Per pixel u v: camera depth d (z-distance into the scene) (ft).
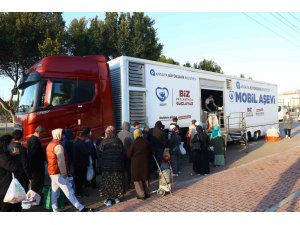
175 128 32.78
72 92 28.81
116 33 83.35
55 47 63.93
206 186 26.32
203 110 46.55
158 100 36.14
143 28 85.30
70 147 26.02
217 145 37.22
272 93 67.51
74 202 20.68
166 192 24.34
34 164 21.95
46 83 27.55
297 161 36.29
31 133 26.55
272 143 58.90
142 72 34.42
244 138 50.06
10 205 17.02
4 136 16.65
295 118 160.25
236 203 21.27
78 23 79.20
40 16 69.26
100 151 23.39
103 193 22.61
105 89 31.04
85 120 29.37
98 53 81.41
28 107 27.32
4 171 16.61
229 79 50.42
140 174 23.26
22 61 69.00
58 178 20.44
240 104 53.78
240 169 32.91
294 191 23.90
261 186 25.64
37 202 21.56
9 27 63.52
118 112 32.73
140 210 20.66
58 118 27.76
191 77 41.55
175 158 32.32
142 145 23.40
